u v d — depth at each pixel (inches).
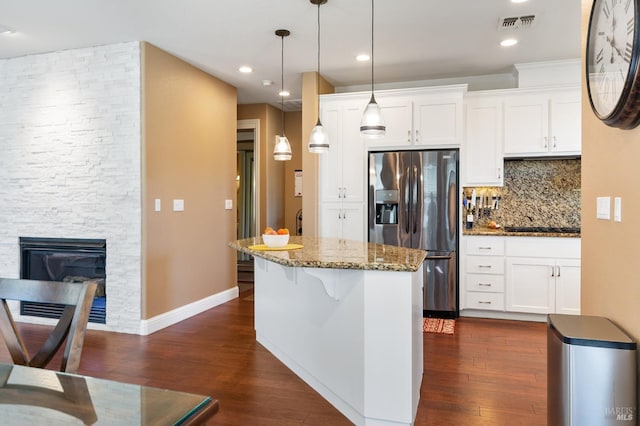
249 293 229.3
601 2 74.9
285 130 290.8
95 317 164.6
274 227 276.4
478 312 183.5
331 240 146.9
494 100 185.9
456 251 181.6
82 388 45.1
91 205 162.6
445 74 201.6
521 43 162.4
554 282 171.6
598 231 83.3
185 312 178.7
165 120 166.7
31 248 172.1
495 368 124.5
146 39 154.5
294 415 98.4
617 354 64.6
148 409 40.3
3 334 60.4
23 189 172.7
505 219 199.3
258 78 205.6
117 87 158.2
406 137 186.7
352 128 193.0
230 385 114.2
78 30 146.1
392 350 90.1
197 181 187.2
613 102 68.3
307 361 115.4
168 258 168.7
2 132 175.6
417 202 184.9
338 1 127.3
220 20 139.3
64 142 165.9
